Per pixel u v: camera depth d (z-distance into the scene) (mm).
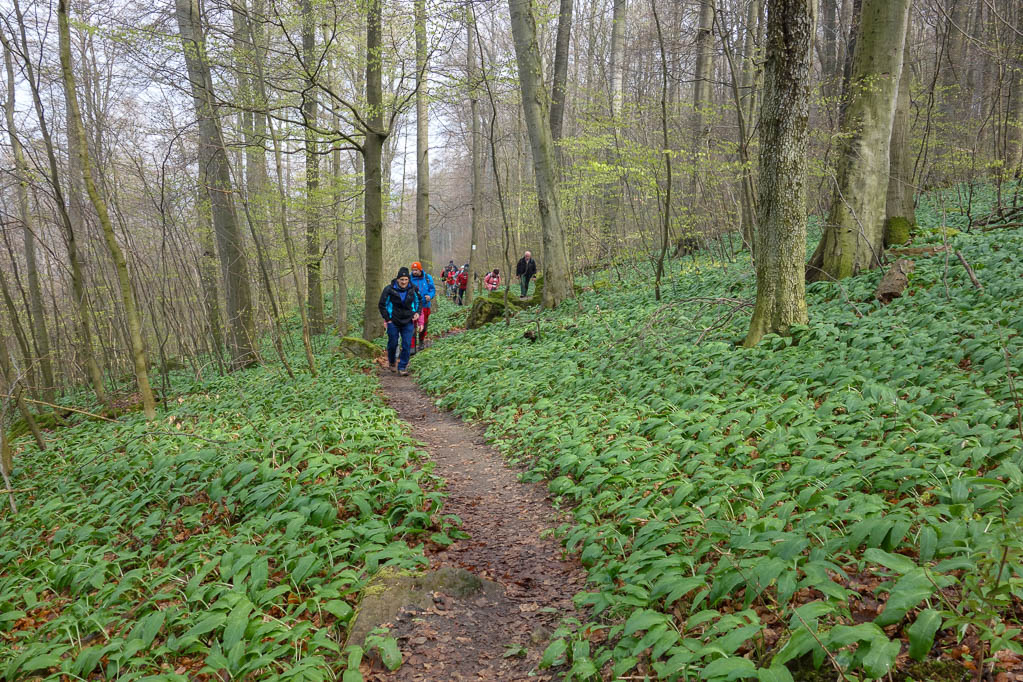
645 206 19969
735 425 6234
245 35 13852
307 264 20344
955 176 17719
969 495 3982
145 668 4027
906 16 10648
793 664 3014
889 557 3057
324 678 3506
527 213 26797
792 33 8055
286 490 6387
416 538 5551
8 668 4184
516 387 10211
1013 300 8023
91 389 18797
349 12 13141
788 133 8406
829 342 8094
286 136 14570
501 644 4016
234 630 3879
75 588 5293
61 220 13539
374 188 16141
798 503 4383
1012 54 13297
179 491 6953
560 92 21141
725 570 3570
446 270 31359
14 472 9570
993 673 2734
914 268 10344
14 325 11234
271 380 13422
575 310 14945
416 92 15203
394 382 13398
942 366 6660
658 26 12133
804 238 8789
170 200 14281
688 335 10133
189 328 17328
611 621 3898
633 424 7148
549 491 6527
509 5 15289
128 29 11984
